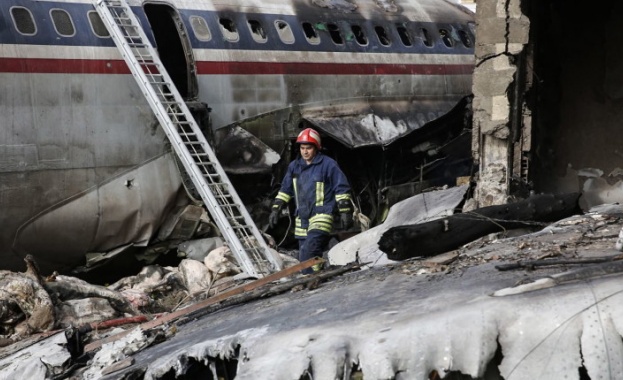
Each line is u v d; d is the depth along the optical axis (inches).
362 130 1020.5
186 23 917.8
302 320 359.3
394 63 1077.8
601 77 714.2
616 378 272.7
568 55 724.0
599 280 308.5
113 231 835.4
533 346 285.9
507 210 502.6
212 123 911.0
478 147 658.2
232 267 769.6
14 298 600.1
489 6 645.3
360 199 1061.8
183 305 670.5
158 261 879.1
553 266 362.3
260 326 368.8
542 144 719.1
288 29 997.2
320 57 1006.4
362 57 1047.0
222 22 959.0
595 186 711.7
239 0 982.4
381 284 406.6
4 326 600.1
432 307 328.2
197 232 877.8
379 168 1068.5
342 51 1031.0
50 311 600.7
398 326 311.4
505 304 299.4
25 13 792.9
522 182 650.2
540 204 517.3
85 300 640.4
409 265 436.1
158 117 799.1
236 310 454.3
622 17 708.7
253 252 740.0
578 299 291.4
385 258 592.7
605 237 432.1
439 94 1128.8
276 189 960.9
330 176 564.4
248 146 932.6
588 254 386.3
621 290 290.8
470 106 1146.7
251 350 335.9
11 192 769.6
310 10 1039.0
